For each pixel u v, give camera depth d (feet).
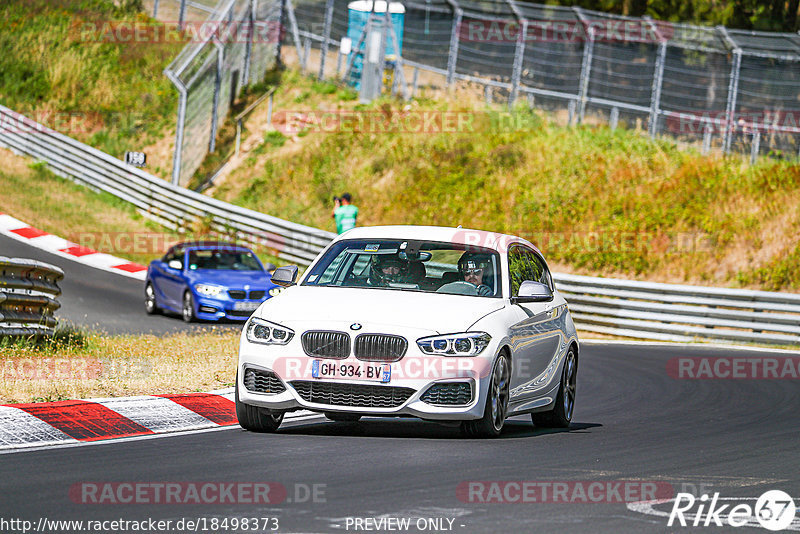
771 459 107.45
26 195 415.44
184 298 252.83
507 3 446.60
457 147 421.59
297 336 109.91
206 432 113.29
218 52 449.89
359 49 475.31
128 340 192.65
